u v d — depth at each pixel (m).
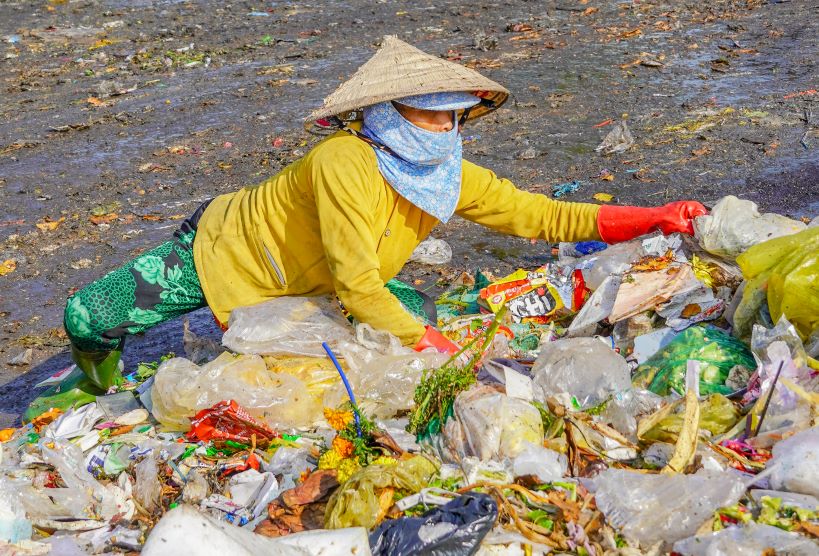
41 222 6.44
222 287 3.55
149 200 6.71
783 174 5.93
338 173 3.17
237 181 6.92
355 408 2.79
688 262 3.67
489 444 2.69
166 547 2.06
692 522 2.37
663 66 8.69
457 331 3.79
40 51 11.35
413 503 2.52
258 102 8.77
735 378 3.07
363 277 3.22
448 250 5.27
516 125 7.47
